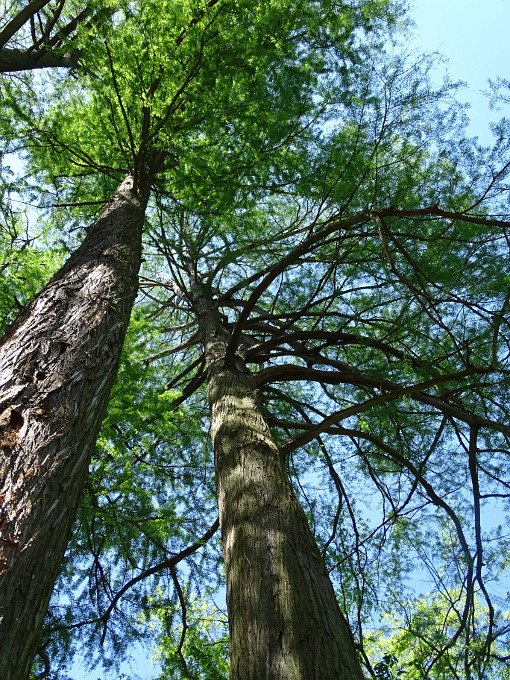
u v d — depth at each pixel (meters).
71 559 5.08
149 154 5.14
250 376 4.37
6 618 1.65
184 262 6.67
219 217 5.28
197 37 3.91
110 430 4.75
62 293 3.13
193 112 4.38
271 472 3.07
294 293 5.56
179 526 5.23
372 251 4.73
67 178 5.77
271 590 2.23
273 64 5.22
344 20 5.10
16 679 1.58
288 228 5.91
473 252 4.50
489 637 3.93
